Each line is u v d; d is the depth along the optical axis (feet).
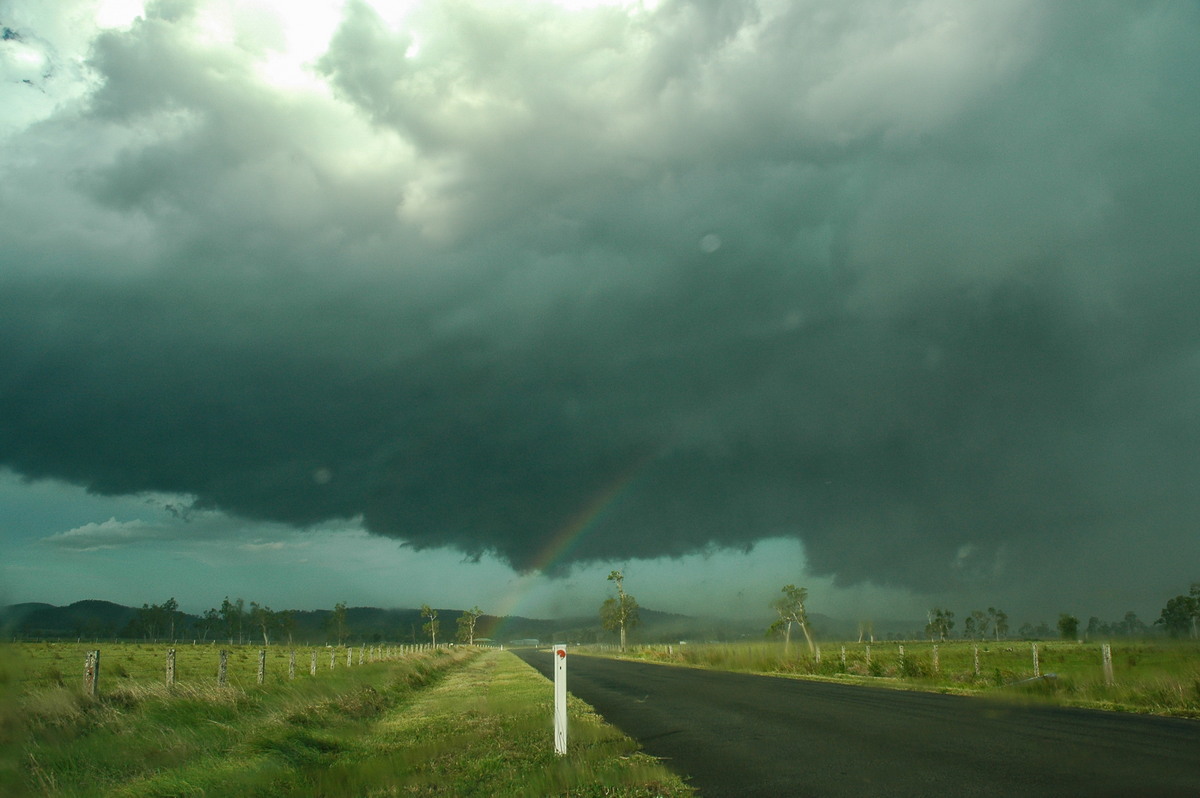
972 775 28.89
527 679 105.29
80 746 34.73
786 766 32.48
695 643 205.57
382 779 32.81
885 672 105.60
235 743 40.37
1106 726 43.04
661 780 30.04
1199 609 173.37
